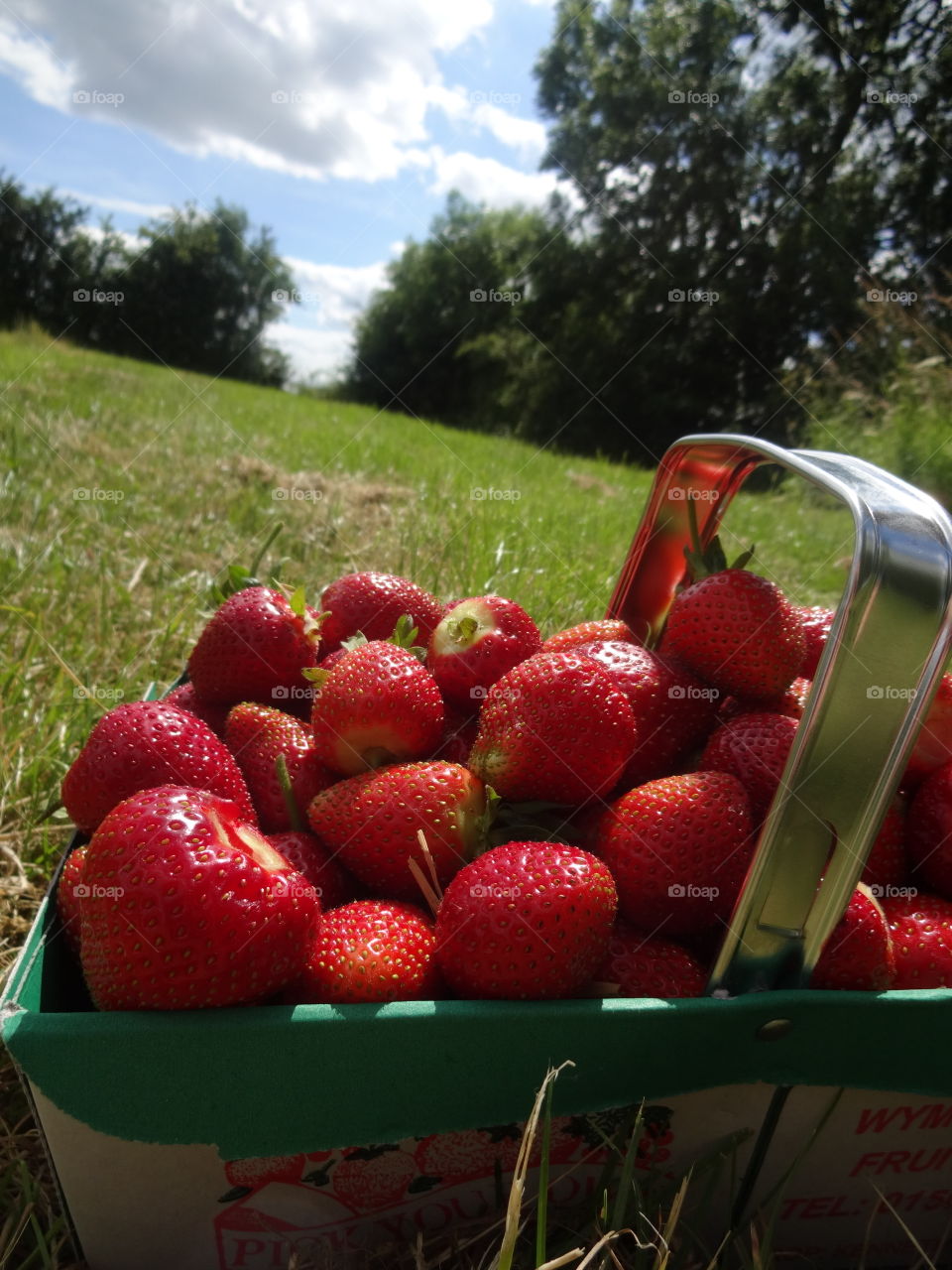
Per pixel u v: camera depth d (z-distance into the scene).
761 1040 0.18
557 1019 0.17
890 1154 0.20
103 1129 0.16
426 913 0.20
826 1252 0.21
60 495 0.67
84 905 0.17
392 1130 0.17
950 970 0.20
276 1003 0.18
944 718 0.22
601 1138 0.19
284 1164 0.18
